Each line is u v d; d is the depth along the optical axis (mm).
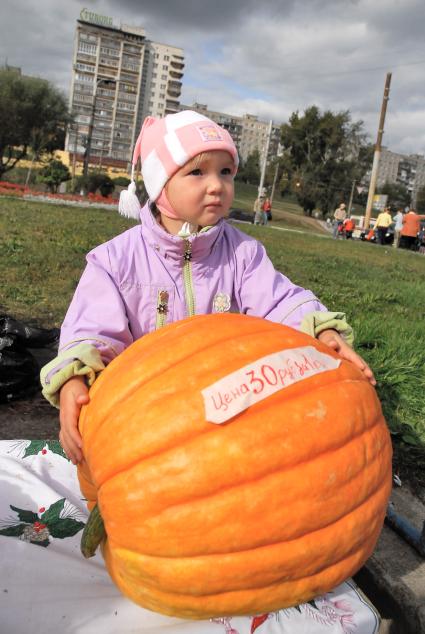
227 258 2467
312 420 1499
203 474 1407
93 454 1569
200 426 1455
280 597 1517
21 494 2324
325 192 71312
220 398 1476
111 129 142125
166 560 1445
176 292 2365
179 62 156125
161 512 1421
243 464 1415
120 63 139750
